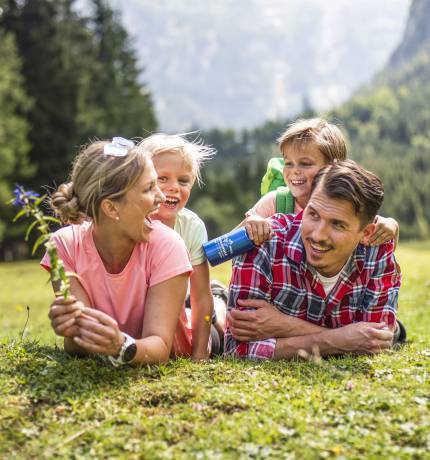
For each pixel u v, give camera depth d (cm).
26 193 387
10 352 448
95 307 432
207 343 477
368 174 425
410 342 564
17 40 4653
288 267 464
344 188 413
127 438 341
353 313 472
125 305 430
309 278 459
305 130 528
